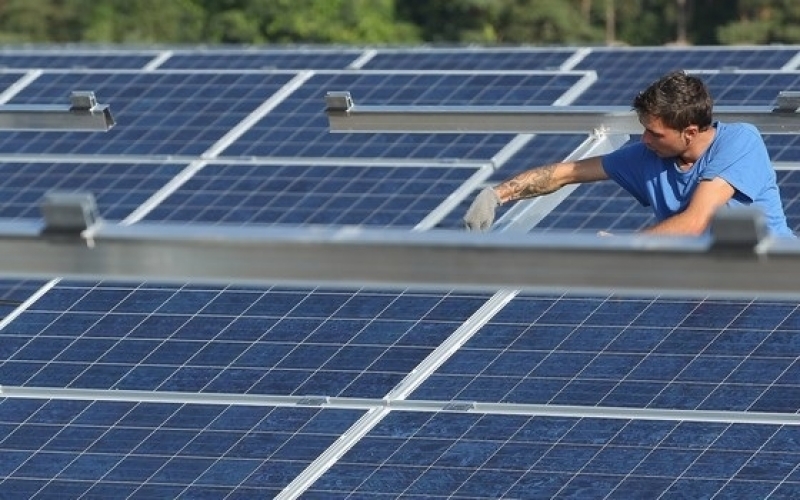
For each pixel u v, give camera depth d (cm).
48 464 3472
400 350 3684
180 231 2398
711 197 3456
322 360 3675
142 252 2406
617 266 2289
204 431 3497
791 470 3127
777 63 7562
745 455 3181
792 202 5272
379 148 6481
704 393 3384
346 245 2361
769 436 3225
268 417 3509
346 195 5894
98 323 3966
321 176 6081
